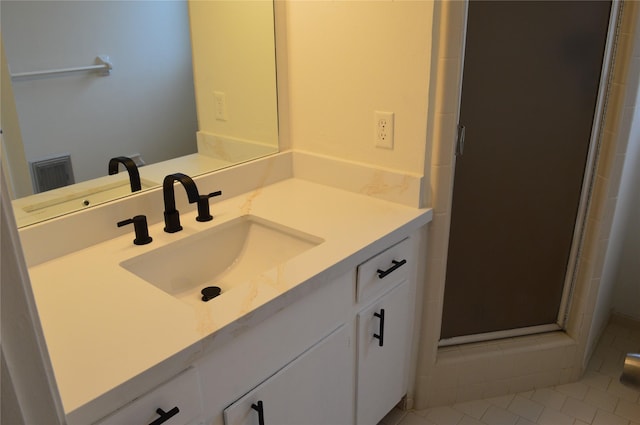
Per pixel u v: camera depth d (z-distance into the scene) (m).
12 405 0.54
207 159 1.67
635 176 2.12
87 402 0.84
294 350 1.28
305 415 1.38
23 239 1.25
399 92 1.59
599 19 1.65
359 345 1.52
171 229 1.46
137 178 1.50
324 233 1.47
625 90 1.70
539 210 1.89
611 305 2.48
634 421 1.94
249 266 1.59
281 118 1.86
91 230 1.38
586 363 2.20
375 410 1.74
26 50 1.24
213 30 1.58
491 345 2.04
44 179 1.31
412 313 1.80
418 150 1.61
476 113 1.69
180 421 1.02
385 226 1.52
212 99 1.64
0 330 0.53
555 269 2.02
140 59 1.46
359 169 1.74
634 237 2.33
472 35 1.59
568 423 1.94
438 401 2.02
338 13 1.64
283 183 1.89
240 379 1.14
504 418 1.97
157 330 1.01
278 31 1.77
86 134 1.38
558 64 1.68
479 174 1.78
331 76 1.73
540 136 1.77
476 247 1.89
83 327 1.02
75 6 1.31
